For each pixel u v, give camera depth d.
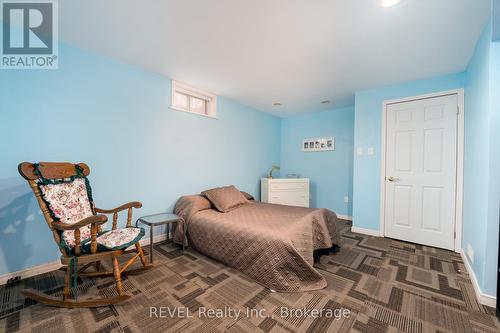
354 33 1.83
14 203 1.78
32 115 1.85
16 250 1.80
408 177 2.87
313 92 3.30
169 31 1.84
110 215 2.31
